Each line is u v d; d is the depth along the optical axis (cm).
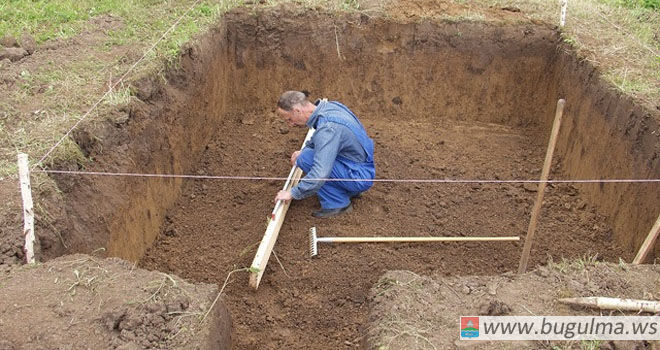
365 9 618
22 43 491
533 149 593
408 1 641
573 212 495
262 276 406
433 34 609
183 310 275
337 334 364
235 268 419
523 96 625
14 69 459
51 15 565
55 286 278
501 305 277
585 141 514
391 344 259
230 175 531
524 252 350
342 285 401
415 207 488
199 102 537
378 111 650
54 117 396
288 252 429
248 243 445
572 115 544
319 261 421
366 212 476
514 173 550
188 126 514
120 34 529
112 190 388
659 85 473
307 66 633
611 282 296
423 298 285
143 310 268
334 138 421
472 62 618
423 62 623
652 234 341
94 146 389
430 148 585
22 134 378
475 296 288
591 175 498
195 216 477
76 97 421
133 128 423
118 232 392
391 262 421
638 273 303
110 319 261
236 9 610
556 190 523
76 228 348
